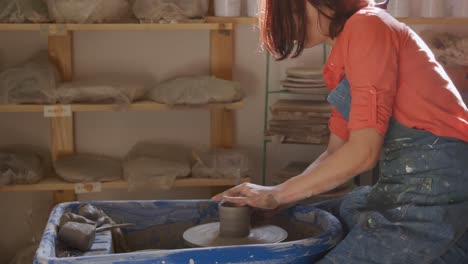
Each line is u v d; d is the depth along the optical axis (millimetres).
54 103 3234
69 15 3184
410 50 1873
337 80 1999
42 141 3658
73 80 3559
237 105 3277
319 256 1910
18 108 3189
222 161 3418
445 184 1815
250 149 3744
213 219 2285
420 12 3498
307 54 3643
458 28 3605
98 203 2238
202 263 1750
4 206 3693
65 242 1946
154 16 3219
